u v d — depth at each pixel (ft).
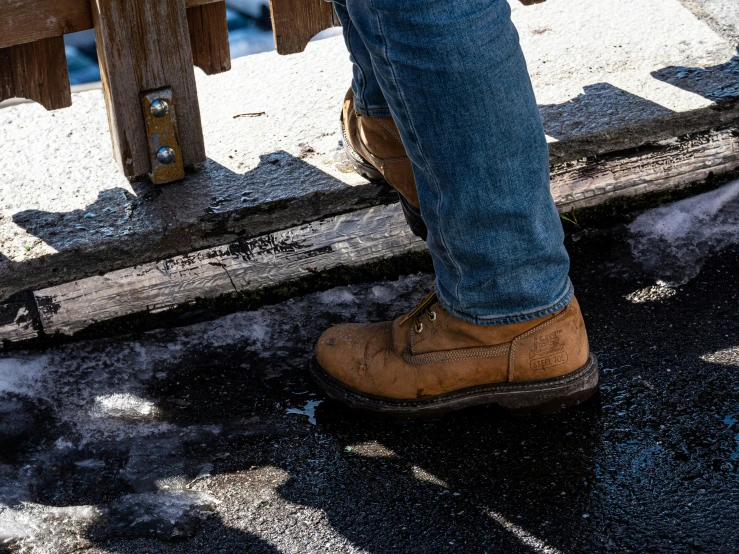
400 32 4.33
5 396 5.90
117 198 6.57
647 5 8.98
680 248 7.09
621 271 6.91
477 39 4.29
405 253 7.08
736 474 5.10
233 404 5.87
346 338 5.83
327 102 7.76
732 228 7.24
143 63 6.16
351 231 6.82
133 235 6.24
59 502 5.14
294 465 5.37
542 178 4.83
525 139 4.65
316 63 8.39
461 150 4.57
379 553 4.75
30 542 4.88
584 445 5.39
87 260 6.18
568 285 5.40
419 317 5.61
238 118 7.55
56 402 5.87
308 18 6.75
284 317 6.59
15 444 5.55
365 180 6.71
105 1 5.82
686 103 7.36
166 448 5.52
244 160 6.98
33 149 7.17
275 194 6.57
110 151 7.14
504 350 5.45
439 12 4.22
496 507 4.99
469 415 5.72
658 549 4.66
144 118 6.36
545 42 8.45
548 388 5.57
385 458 5.40
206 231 6.41
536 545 4.73
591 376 5.65
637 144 7.25
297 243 6.71
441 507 5.01
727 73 7.74
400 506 5.04
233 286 6.71
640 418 5.57
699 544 4.67
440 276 5.32
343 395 5.74
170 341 6.38
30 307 6.18
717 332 6.25
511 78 4.48
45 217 6.39
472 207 4.72
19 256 6.05
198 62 6.61
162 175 6.64
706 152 7.51
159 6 6.00
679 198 7.57
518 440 5.48
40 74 6.14
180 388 6.00
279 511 5.05
